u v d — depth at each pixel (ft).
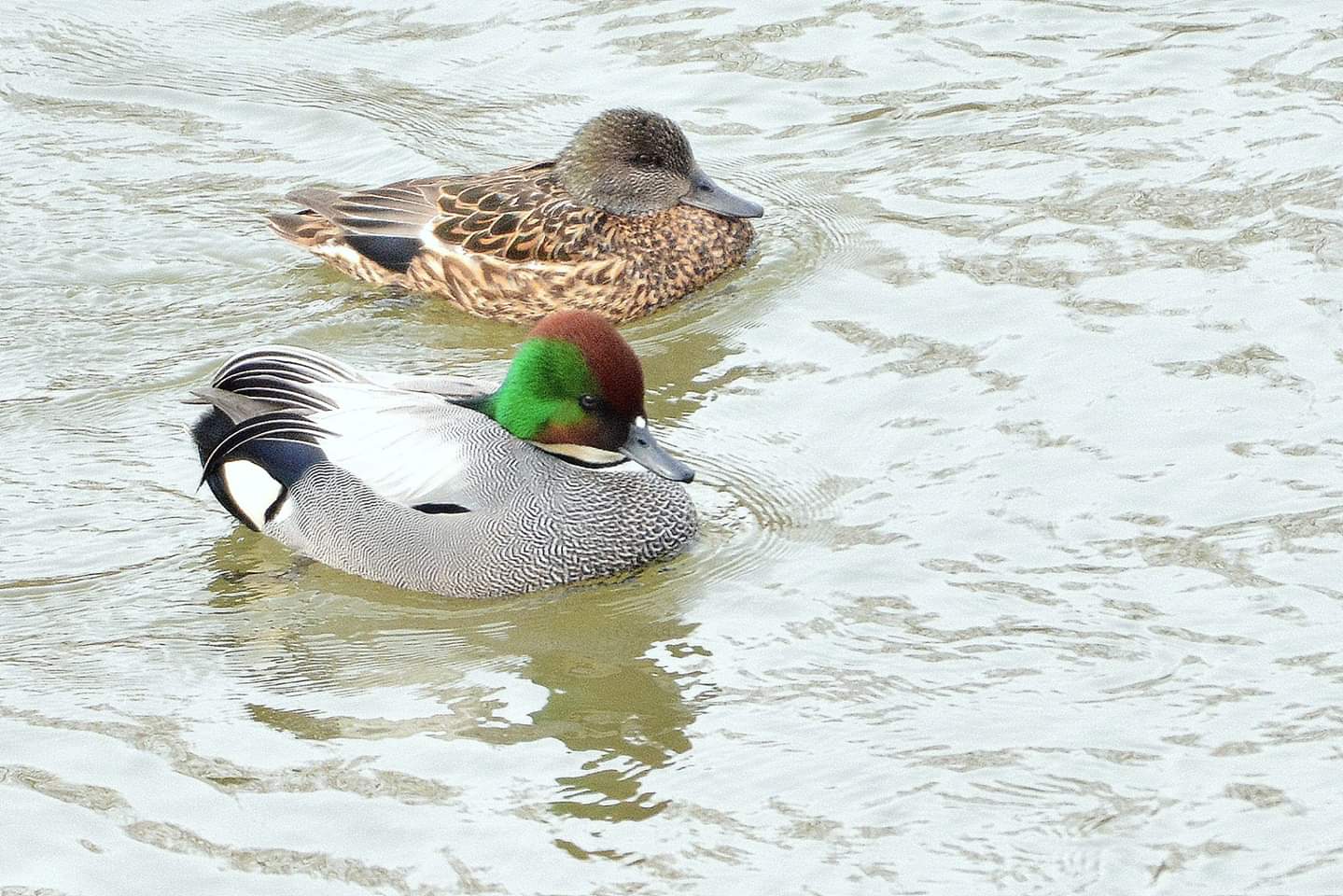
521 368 43.34
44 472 46.93
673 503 43.83
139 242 58.23
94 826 34.91
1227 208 56.54
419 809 35.09
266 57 68.85
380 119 64.85
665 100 65.16
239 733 37.60
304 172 62.18
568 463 43.57
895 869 33.01
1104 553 41.96
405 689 39.09
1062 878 32.58
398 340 54.39
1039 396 48.49
